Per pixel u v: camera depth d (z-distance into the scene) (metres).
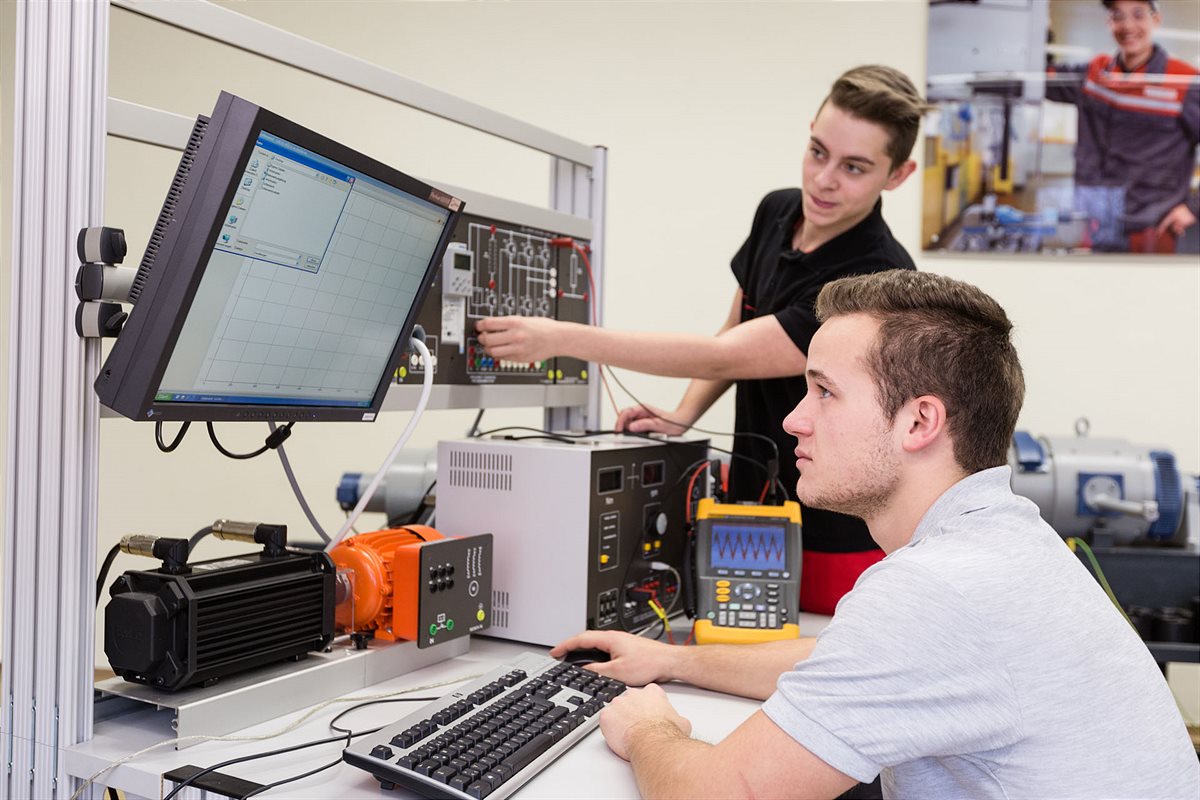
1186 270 2.95
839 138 1.73
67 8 1.07
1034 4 2.93
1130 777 0.85
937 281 0.99
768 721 0.87
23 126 1.10
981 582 0.85
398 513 2.12
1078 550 2.23
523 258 1.85
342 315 1.24
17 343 1.11
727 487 1.98
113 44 3.35
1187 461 2.99
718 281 3.18
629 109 3.20
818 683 0.86
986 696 0.83
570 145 2.03
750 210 3.15
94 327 1.05
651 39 3.18
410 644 1.39
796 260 1.90
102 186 1.08
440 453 1.65
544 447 1.56
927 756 0.86
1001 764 0.85
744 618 1.52
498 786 0.95
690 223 3.19
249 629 1.15
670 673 1.33
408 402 1.54
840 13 3.06
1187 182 2.90
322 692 1.24
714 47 3.15
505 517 1.58
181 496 3.29
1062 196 2.96
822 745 0.84
